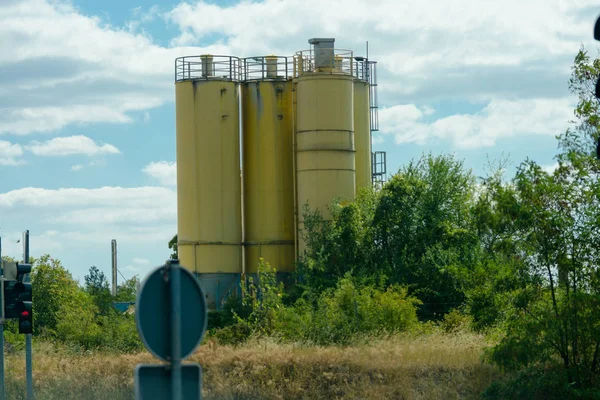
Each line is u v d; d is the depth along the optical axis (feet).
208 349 124.26
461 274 124.47
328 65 231.91
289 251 235.40
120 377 114.93
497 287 99.30
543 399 95.35
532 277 97.04
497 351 96.22
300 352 119.44
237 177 234.58
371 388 106.01
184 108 232.73
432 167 217.36
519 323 96.63
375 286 177.17
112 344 155.94
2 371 88.63
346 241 204.95
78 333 158.30
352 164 230.89
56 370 118.83
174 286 31.40
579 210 95.81
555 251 95.86
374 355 115.03
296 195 232.32
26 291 88.28
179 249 232.94
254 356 117.60
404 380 106.63
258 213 235.61
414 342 122.72
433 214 209.97
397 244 203.82
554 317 94.43
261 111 236.43
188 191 231.71
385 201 207.10
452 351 112.78
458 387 103.86
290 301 197.57
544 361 95.66
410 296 164.04
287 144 237.04
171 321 31.37
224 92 232.94
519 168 97.71
